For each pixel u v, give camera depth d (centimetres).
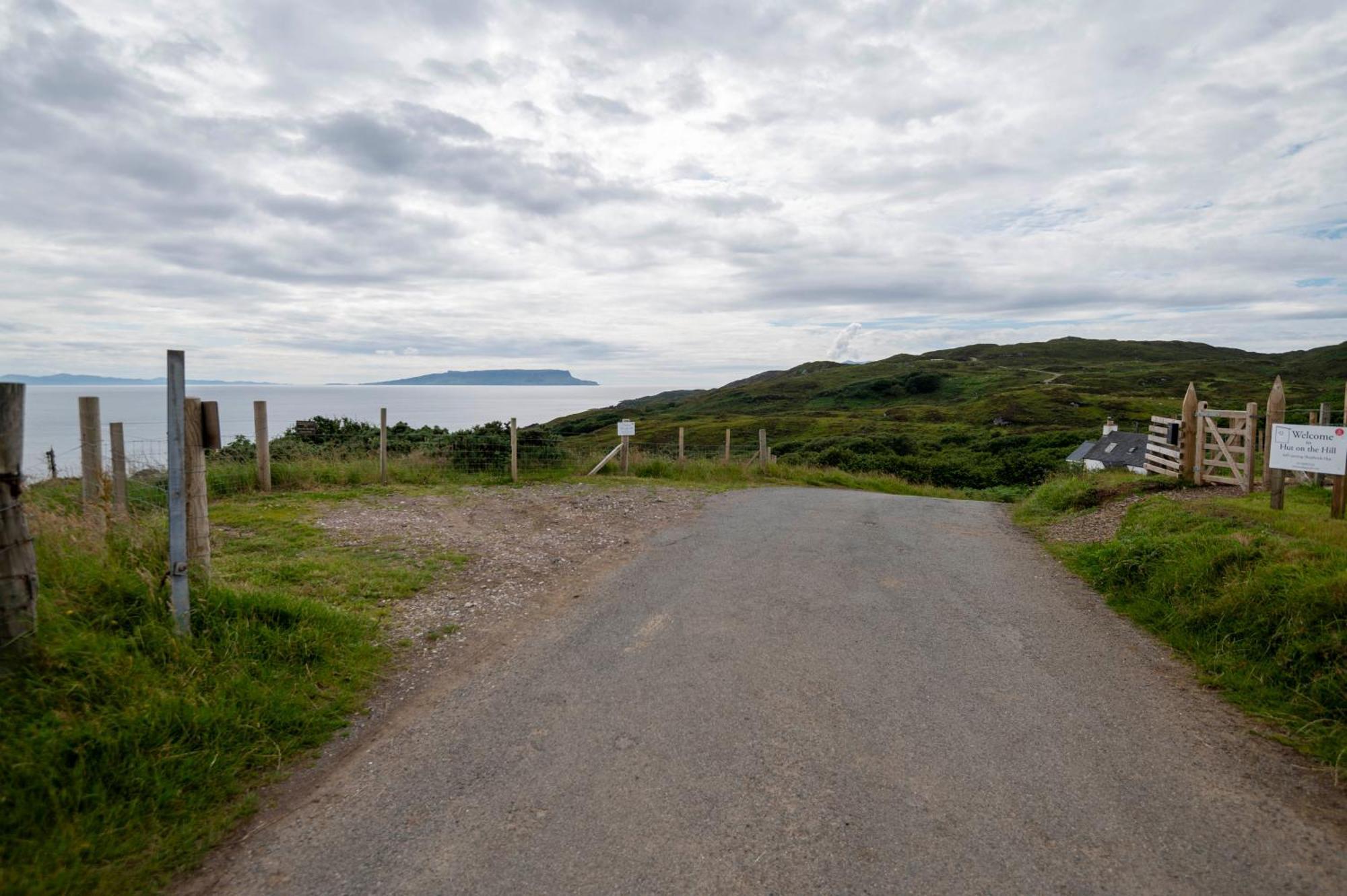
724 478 1827
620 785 356
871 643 559
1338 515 788
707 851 304
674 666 509
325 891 285
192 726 375
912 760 378
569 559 841
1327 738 394
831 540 979
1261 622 510
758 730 411
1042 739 402
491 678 490
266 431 1201
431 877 291
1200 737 405
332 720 425
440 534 936
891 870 291
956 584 750
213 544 804
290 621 512
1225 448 1191
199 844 312
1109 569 735
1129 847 304
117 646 404
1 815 296
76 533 524
